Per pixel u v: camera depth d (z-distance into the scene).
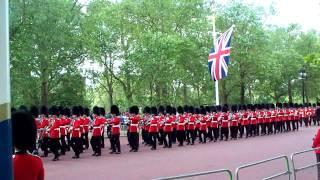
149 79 41.38
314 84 60.47
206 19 46.62
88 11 41.19
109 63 42.16
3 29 3.95
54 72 35.50
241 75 48.66
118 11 41.16
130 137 21.84
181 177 6.41
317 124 44.09
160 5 42.94
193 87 50.31
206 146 23.70
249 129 30.66
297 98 66.81
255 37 46.97
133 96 44.22
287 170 9.18
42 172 4.90
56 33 31.91
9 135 3.93
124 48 42.28
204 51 45.75
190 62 45.78
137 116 22.14
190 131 25.41
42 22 30.80
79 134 19.20
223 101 50.47
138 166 15.82
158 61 39.22
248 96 56.53
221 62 31.66
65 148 20.88
